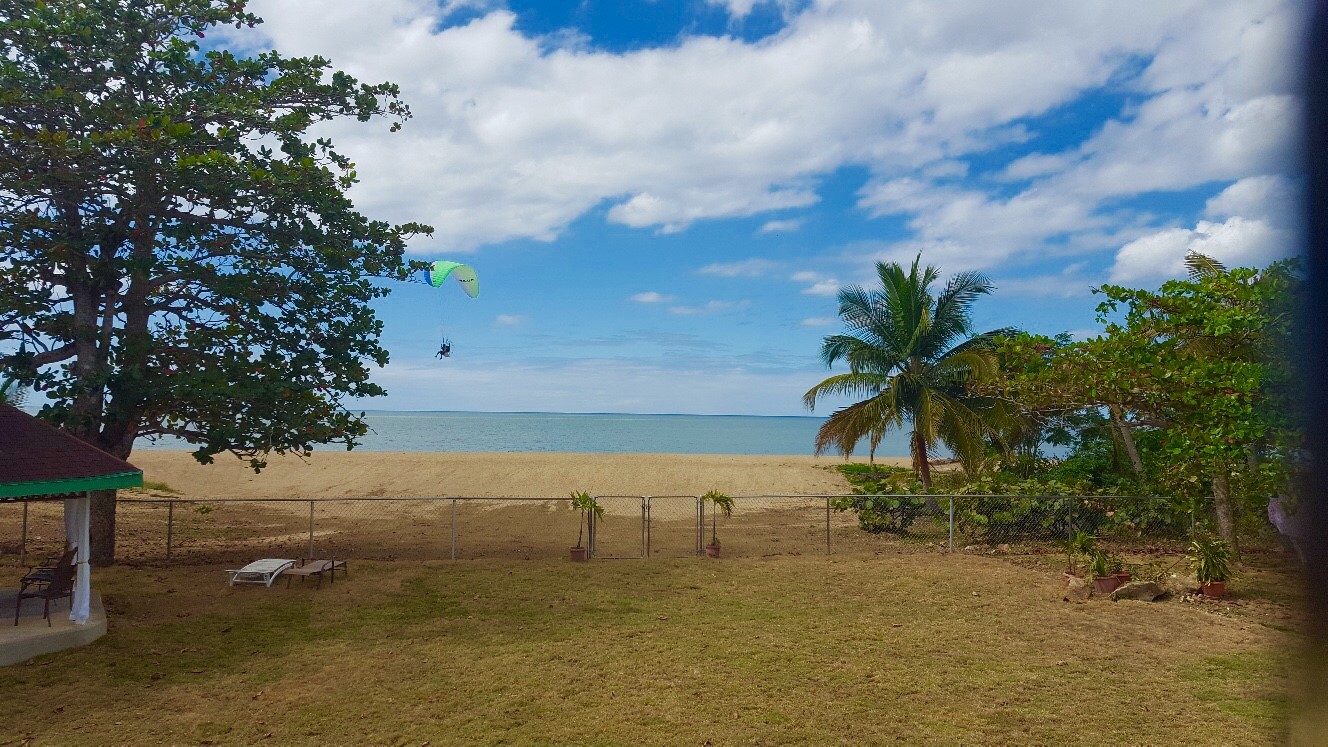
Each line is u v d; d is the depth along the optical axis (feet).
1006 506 61.36
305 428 51.31
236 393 47.37
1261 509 52.24
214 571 49.14
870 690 29.50
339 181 54.08
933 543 62.18
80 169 45.01
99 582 45.42
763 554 57.11
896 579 47.80
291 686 29.96
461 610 40.81
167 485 96.89
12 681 30.14
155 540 63.62
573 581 47.26
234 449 51.83
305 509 84.17
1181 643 35.24
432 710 27.58
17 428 35.19
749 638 36.11
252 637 36.11
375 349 55.52
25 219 45.47
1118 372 49.32
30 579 35.99
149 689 29.58
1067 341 56.03
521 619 39.22
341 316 55.72
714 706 27.91
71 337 48.65
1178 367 48.03
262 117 51.01
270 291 52.34
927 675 31.17
